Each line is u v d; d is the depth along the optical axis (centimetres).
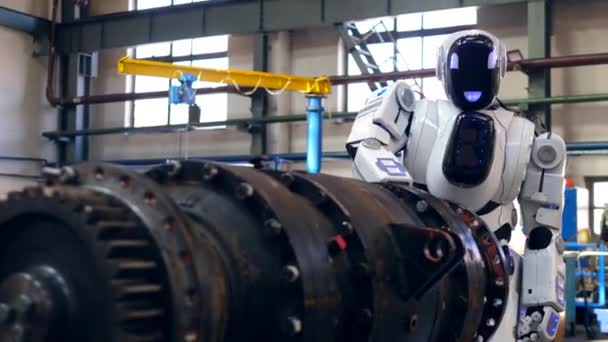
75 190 118
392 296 159
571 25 1047
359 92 1189
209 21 1231
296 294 135
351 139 310
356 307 152
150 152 1363
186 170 151
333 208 157
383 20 1145
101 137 1415
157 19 1280
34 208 114
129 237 113
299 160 1179
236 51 1265
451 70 308
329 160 1186
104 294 108
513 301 306
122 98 1307
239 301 133
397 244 164
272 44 1209
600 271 866
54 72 1397
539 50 1005
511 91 1059
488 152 300
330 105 1189
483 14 1091
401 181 280
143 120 1371
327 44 1199
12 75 1346
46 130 1394
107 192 121
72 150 1390
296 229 141
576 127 1046
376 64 1141
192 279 114
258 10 1191
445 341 190
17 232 121
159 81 1360
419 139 311
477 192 302
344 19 1121
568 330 855
